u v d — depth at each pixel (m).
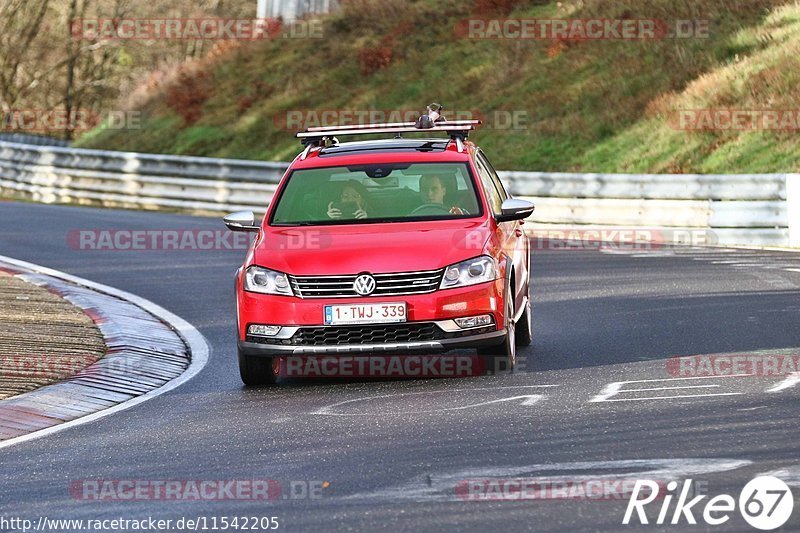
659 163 96.75
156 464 25.33
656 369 34.66
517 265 37.59
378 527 19.47
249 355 34.44
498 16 136.00
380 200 37.03
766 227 74.06
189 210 108.44
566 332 43.00
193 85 149.75
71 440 28.56
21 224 89.44
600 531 18.80
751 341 39.03
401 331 33.44
